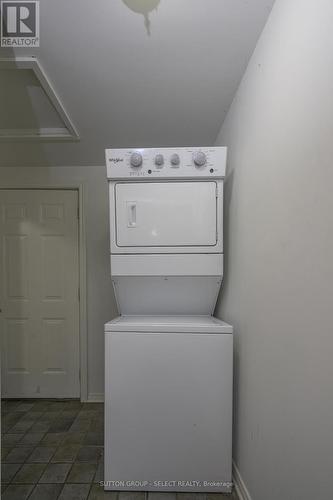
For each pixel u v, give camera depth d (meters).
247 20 1.21
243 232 1.47
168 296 1.79
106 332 1.48
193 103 1.76
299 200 0.92
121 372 1.47
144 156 1.62
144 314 1.86
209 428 1.46
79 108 1.79
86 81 1.55
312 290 0.85
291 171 0.98
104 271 2.61
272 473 1.10
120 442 1.47
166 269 1.63
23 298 2.62
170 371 1.47
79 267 2.62
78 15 1.19
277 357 1.07
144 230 1.63
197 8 1.16
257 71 1.31
